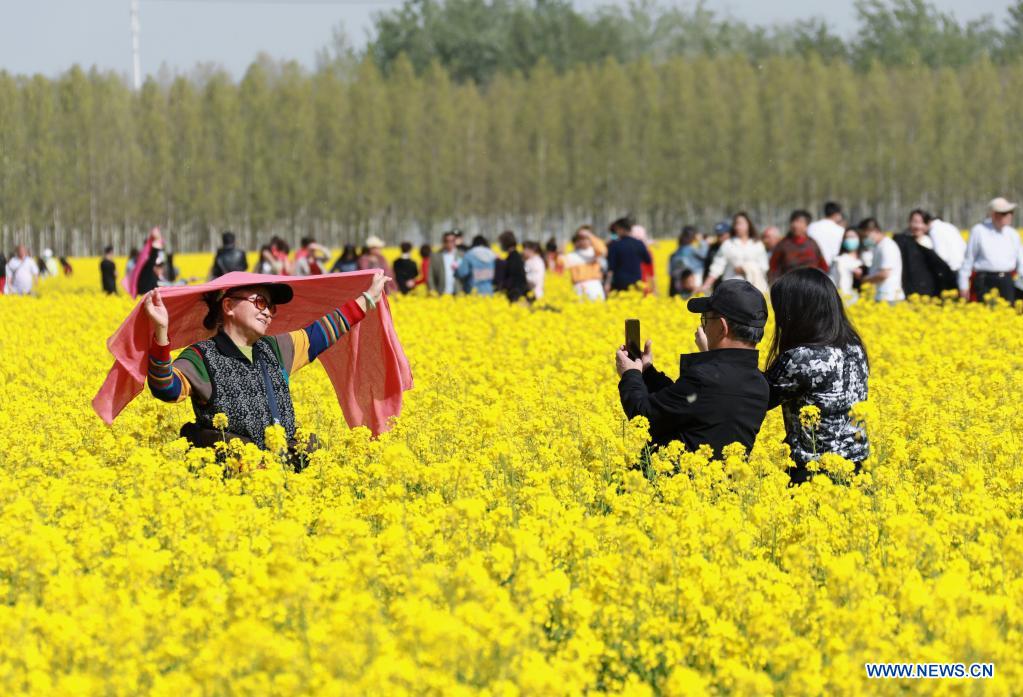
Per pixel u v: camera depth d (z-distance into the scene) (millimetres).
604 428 18703
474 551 13250
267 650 9789
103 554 13891
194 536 13430
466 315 45000
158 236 60688
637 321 18422
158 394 18031
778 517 14945
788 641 11148
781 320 18109
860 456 17969
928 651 10516
